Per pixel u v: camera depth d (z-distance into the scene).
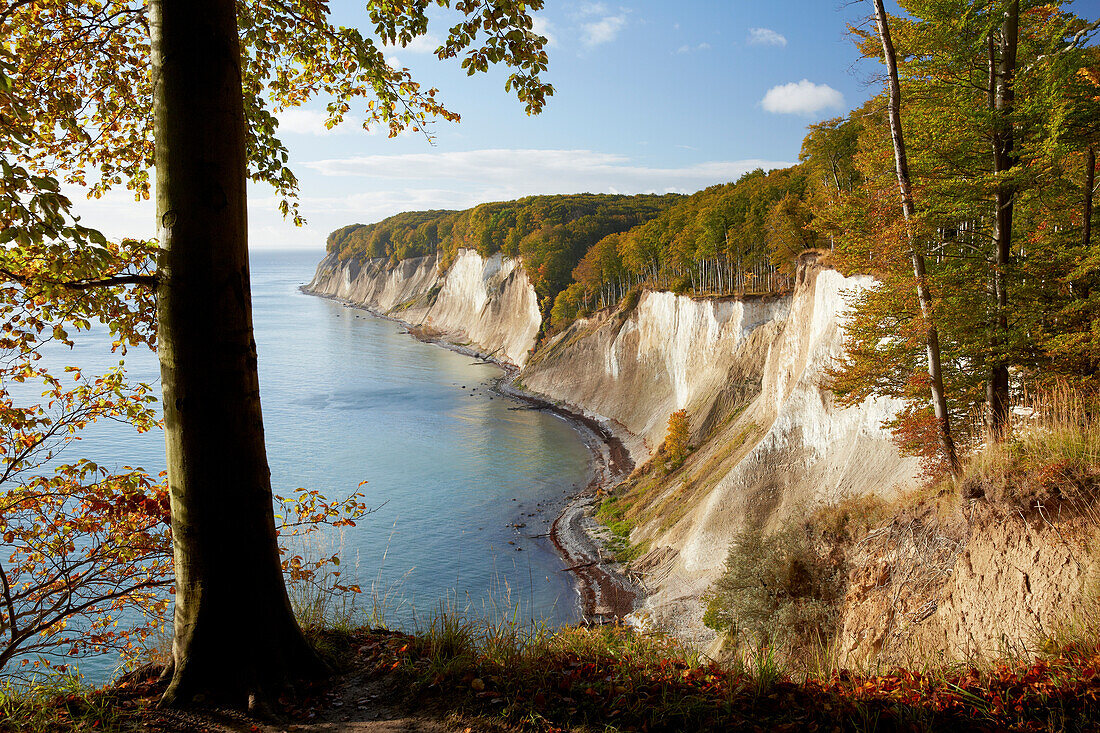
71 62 6.70
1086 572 7.69
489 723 4.66
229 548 5.19
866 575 13.86
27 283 5.16
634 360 85.69
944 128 19.52
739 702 5.02
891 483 28.98
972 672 5.47
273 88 8.14
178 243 5.02
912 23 19.30
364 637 6.37
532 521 49.84
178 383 5.11
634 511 50.28
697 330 72.88
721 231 76.94
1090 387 15.84
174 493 5.23
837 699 4.98
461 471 61.94
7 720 4.48
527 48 7.00
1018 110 18.41
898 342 19.61
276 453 66.06
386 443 70.56
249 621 5.23
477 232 163.12
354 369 115.62
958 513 11.94
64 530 6.63
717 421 60.78
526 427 79.00
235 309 5.18
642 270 104.12
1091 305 17.78
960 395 19.38
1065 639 5.79
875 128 22.91
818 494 34.25
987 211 19.48
